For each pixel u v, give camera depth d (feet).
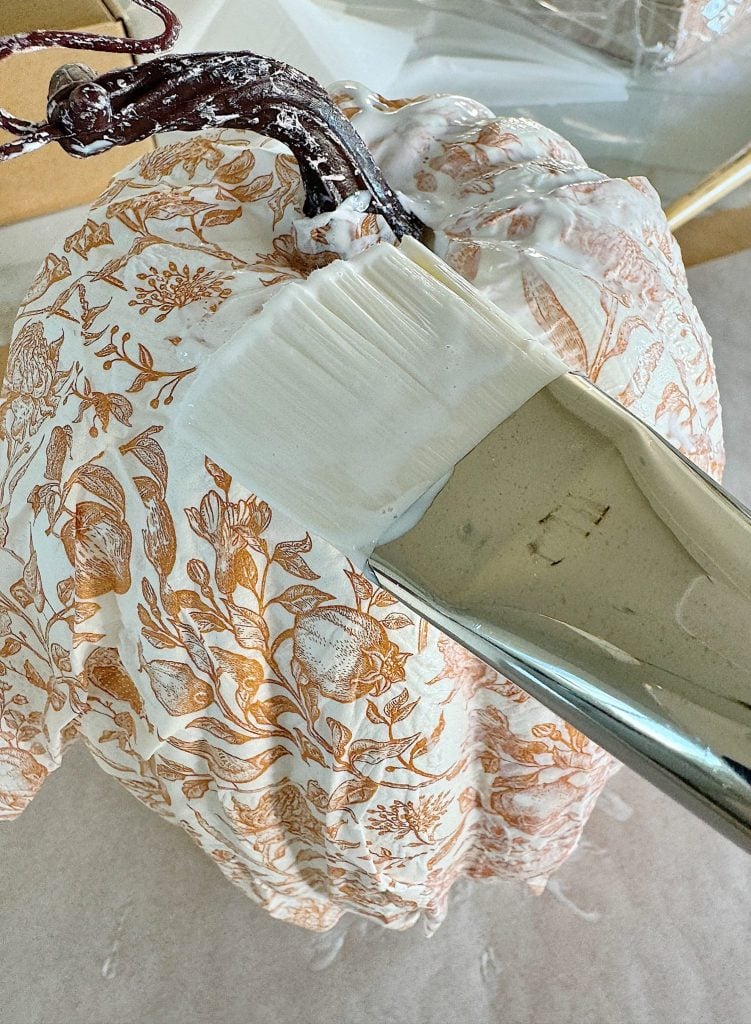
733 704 0.52
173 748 1.33
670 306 1.27
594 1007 2.12
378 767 1.28
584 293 1.15
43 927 2.24
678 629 0.56
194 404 0.74
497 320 0.72
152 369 1.08
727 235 3.24
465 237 1.25
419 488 0.67
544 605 0.60
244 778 1.34
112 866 2.31
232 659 1.16
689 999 2.13
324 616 1.11
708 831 2.33
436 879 1.65
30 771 1.70
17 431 1.27
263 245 1.22
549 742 1.40
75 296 1.20
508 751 1.43
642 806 2.35
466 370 0.70
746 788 0.51
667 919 2.22
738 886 2.26
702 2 2.54
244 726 1.25
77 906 2.26
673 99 2.72
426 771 1.30
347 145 1.11
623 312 1.17
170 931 2.23
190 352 1.05
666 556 0.58
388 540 0.67
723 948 2.19
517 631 0.61
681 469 0.61
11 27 1.91
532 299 1.13
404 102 1.53
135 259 1.17
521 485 0.65
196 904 2.26
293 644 1.16
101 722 1.44
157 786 1.53
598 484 0.62
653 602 0.57
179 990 2.16
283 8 2.57
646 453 0.62
